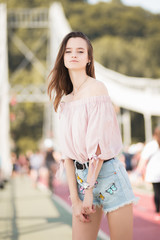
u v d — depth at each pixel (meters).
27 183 17.72
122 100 24.45
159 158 6.96
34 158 14.75
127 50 49.19
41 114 50.53
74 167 2.58
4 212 7.90
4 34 27.33
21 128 50.38
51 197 10.90
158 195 7.21
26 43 54.72
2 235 5.57
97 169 2.36
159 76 49.34
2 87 23.44
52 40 33.09
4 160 19.98
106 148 2.36
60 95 2.72
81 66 2.52
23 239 5.28
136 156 15.79
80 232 2.48
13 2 59.03
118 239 2.43
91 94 2.44
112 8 56.88
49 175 11.87
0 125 20.81
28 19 55.50
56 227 6.18
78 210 2.46
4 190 13.50
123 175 2.46
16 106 50.38
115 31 54.38
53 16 33.38
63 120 2.54
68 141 2.52
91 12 56.25
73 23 55.50
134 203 2.46
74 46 2.53
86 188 2.36
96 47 48.81
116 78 25.23
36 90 31.81
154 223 6.53
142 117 45.47
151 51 50.72
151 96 24.41
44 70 51.22
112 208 2.41
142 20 54.53
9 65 54.09
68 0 58.44
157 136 6.96
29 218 7.11
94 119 2.38
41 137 50.31
